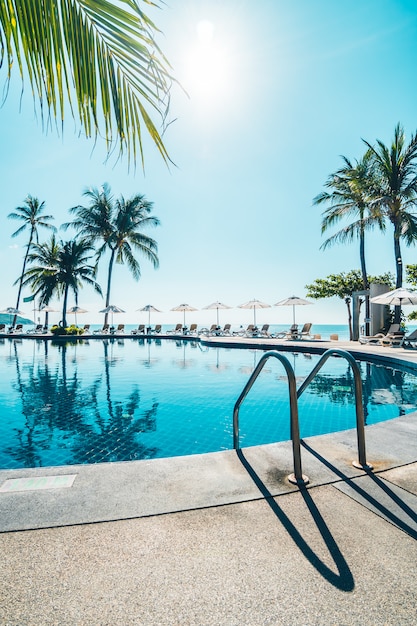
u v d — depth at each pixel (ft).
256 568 4.65
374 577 4.47
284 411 19.89
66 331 87.66
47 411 20.10
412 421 11.75
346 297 69.97
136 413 19.62
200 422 17.94
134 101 4.94
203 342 65.77
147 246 97.40
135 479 7.34
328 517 5.92
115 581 4.40
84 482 7.20
